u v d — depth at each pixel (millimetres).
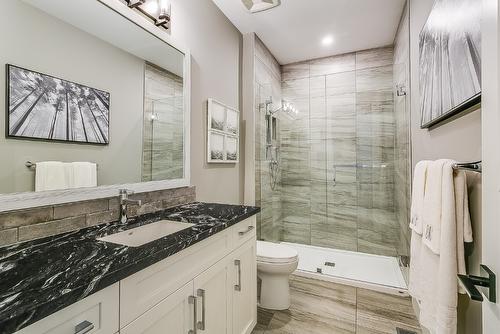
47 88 996
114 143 1263
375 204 2939
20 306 498
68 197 1057
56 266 707
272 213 3043
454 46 1042
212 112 1994
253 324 1600
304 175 3279
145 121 1437
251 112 2518
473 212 939
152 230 1274
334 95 3115
